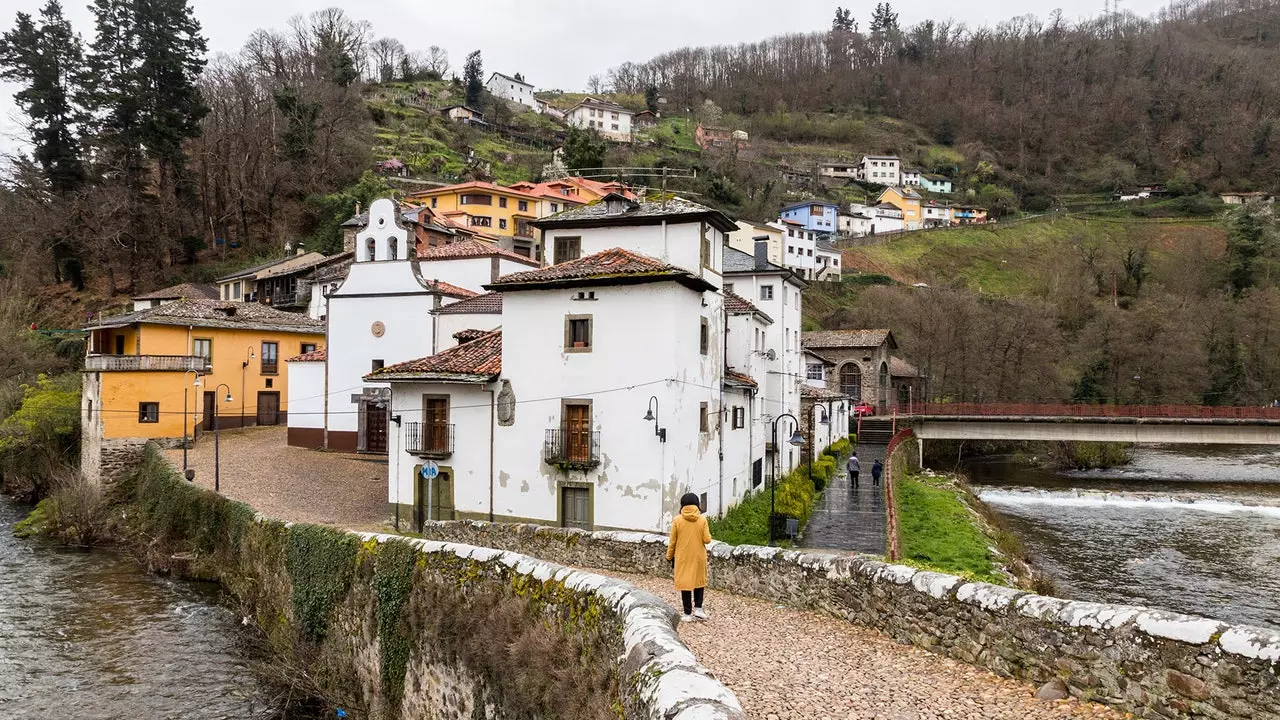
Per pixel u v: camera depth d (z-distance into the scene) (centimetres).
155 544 3047
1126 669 756
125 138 7481
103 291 7400
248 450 4091
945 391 7512
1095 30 18950
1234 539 3866
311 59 11662
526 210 9250
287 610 2091
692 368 2520
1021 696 834
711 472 2730
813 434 4600
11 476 4628
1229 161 14138
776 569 1389
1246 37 18362
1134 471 6188
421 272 4088
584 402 2436
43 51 7219
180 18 7562
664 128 16338
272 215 8606
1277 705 633
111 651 2147
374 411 3909
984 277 11381
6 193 7506
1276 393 7356
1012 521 4366
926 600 1046
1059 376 7331
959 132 17638
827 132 17275
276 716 1769
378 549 1709
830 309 9388
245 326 4819
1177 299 8331
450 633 1344
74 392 4772
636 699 654
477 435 2595
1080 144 16225
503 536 1991
